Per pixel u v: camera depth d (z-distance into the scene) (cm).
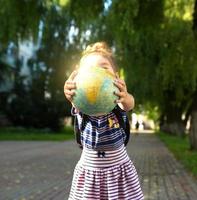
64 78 6544
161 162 2347
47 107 6950
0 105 6925
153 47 2639
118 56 2844
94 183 457
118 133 455
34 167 1994
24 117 6975
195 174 1700
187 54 2408
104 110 435
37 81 6850
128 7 1964
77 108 441
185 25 2488
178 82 3027
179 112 5653
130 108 450
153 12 2152
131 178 462
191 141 2841
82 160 464
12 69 6594
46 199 1186
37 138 5141
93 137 450
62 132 7206
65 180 1559
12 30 1928
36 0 1970
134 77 2894
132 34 2192
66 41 5312
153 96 3731
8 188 1362
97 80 427
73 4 1969
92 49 460
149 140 5553
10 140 4778
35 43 2017
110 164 455
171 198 1221
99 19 2114
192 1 2503
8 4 1920
